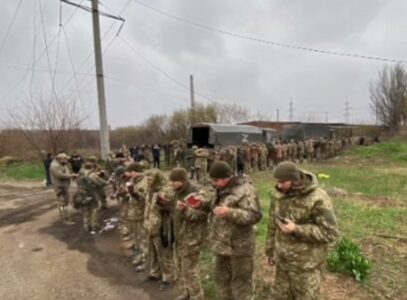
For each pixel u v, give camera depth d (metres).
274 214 4.02
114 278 6.61
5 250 8.68
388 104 56.97
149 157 26.39
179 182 5.24
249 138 29.08
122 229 9.49
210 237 4.82
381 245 7.77
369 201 13.23
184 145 25.05
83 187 9.88
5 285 6.58
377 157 34.31
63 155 11.43
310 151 32.06
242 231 4.57
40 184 21.83
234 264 4.61
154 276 6.32
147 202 6.25
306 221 3.77
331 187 16.44
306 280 3.79
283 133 40.88
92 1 19.02
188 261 5.25
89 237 9.39
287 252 3.86
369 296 5.40
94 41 19.12
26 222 11.56
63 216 11.30
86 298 5.89
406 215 10.73
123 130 46.41
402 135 52.94
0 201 15.96
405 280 5.97
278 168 3.81
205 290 5.66
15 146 31.98
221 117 49.34
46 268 7.34
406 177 20.77
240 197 4.42
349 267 6.04
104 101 19.14
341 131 46.72
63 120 27.62
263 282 5.79
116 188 10.28
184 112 45.78
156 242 5.96
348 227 9.34
